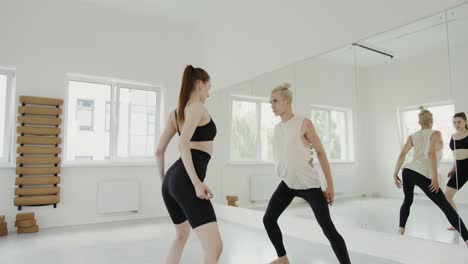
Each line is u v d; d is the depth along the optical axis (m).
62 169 4.31
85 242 3.31
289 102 2.35
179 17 5.32
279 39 3.91
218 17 5.12
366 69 2.94
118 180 4.69
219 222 4.54
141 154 5.12
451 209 2.31
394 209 2.68
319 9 3.40
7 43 4.10
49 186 4.17
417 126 2.57
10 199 3.97
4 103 4.18
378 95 2.84
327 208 2.10
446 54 2.39
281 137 2.31
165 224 4.34
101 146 4.81
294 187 2.24
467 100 2.27
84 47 4.61
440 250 2.34
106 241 3.35
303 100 3.55
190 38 5.60
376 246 2.78
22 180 3.97
